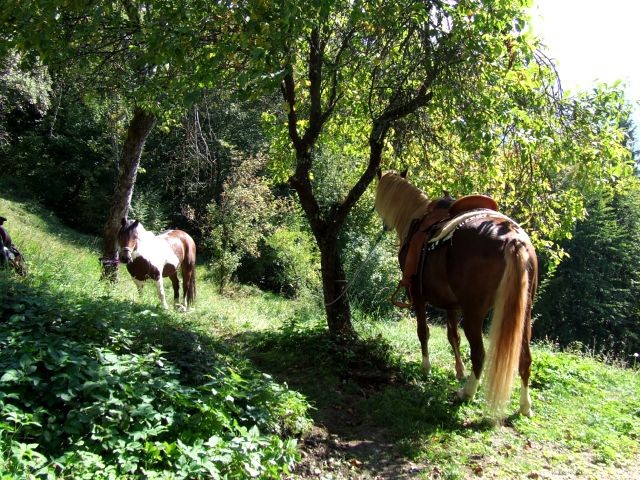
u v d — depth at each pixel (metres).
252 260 20.19
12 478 2.46
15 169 26.86
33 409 3.18
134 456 3.00
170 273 9.23
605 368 7.60
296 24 4.38
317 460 3.87
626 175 6.00
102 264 9.62
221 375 4.26
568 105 5.90
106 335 4.33
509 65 5.59
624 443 4.49
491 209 5.13
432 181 7.45
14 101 18.81
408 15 5.32
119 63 7.41
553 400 5.49
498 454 4.13
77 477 2.71
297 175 6.80
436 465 3.92
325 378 5.46
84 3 4.83
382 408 4.82
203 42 5.11
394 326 10.59
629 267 26.67
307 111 7.84
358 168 9.32
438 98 5.91
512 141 6.04
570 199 6.59
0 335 3.75
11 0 4.69
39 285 6.02
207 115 11.20
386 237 14.89
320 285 17.12
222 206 16.12
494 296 4.34
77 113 25.30
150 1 4.86
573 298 26.27
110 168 26.52
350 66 6.43
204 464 2.91
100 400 3.23
